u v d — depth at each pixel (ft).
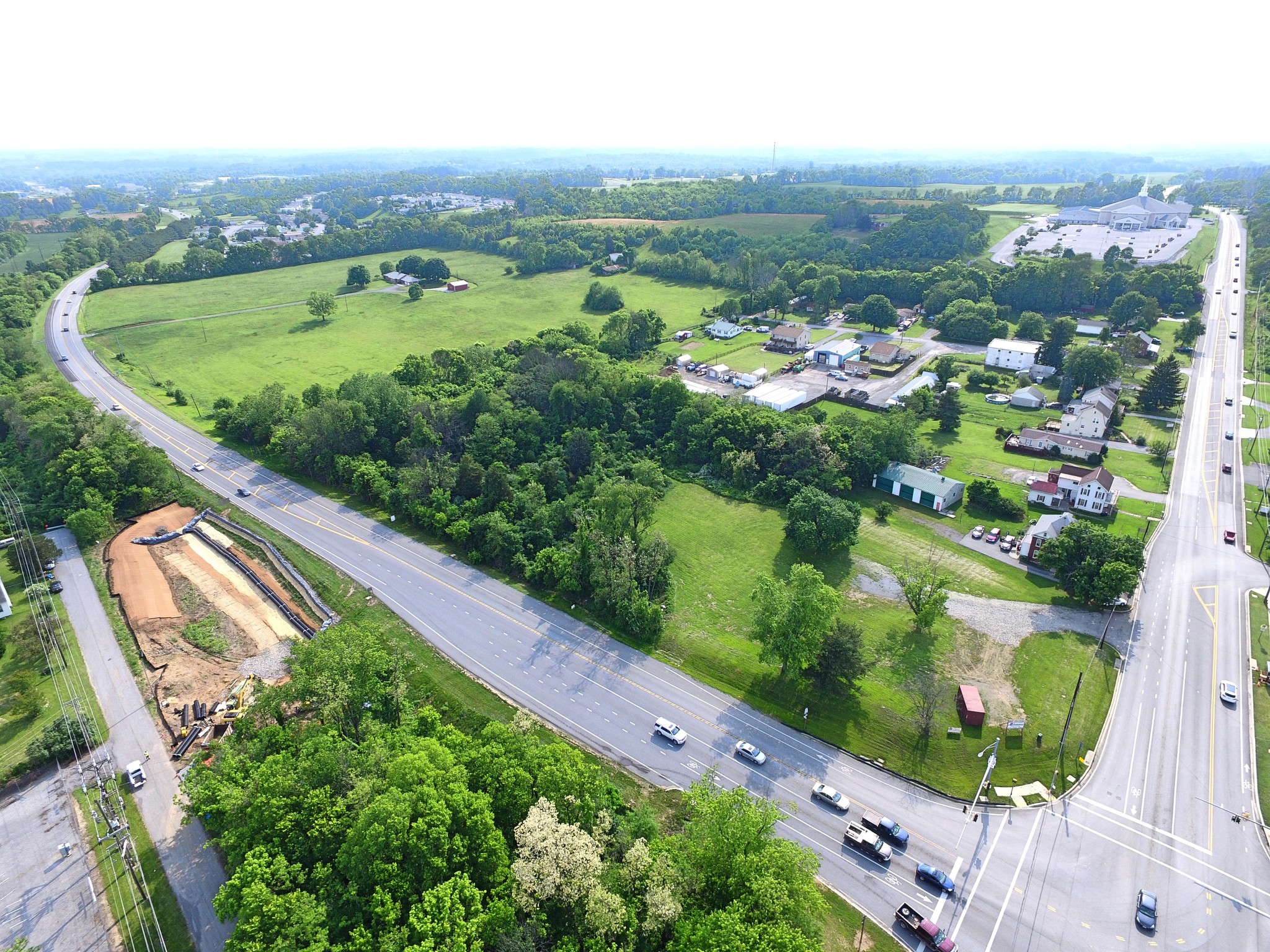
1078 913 233.35
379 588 406.00
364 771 240.12
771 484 497.05
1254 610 368.27
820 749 300.40
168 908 236.84
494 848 214.69
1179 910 233.55
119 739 305.32
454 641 364.38
